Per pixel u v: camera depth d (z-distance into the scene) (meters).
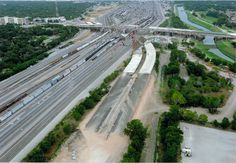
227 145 173.00
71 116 199.75
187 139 177.38
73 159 157.75
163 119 196.75
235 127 189.62
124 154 157.50
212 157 161.50
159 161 157.62
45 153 162.12
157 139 178.62
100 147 168.25
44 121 198.00
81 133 181.50
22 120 199.38
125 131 179.25
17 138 178.75
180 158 159.38
